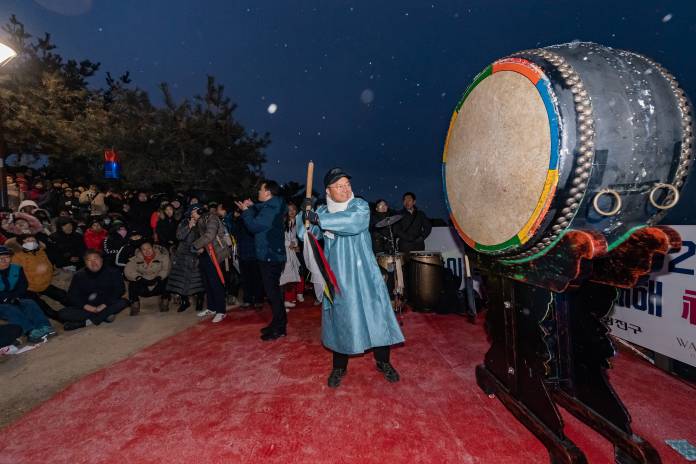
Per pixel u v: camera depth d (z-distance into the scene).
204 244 4.85
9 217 5.49
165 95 13.48
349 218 2.86
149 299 6.57
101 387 3.12
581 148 1.58
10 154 14.62
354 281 2.92
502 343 2.40
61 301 5.42
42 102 14.54
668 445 2.13
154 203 8.41
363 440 2.29
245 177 14.30
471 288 4.57
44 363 3.76
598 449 2.15
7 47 4.72
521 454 2.12
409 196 5.74
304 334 4.38
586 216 1.67
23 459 2.24
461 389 2.88
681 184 1.71
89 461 2.20
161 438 2.38
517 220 1.84
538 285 1.90
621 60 1.72
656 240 1.59
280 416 2.58
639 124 1.60
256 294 5.65
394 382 3.04
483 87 2.09
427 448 2.20
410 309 5.26
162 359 3.71
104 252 6.58
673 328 2.93
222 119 13.98
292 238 5.31
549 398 1.97
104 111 16.48
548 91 1.64
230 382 3.15
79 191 10.79
